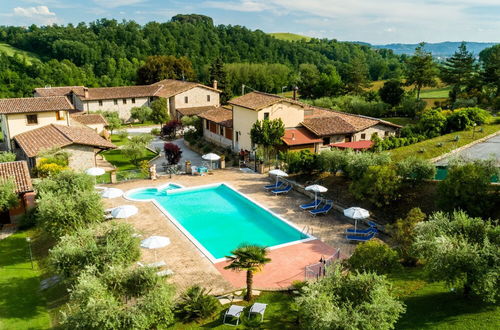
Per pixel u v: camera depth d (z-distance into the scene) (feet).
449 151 130.82
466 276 49.57
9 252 77.05
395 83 260.83
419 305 53.72
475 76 248.11
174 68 346.74
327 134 143.54
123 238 61.87
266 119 133.59
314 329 42.11
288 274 68.33
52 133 134.31
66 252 57.57
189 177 128.67
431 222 57.82
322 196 104.88
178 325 54.03
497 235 53.62
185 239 82.74
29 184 91.81
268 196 109.19
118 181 122.72
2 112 135.95
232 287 64.03
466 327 47.11
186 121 210.59
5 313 57.31
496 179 84.43
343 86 329.31
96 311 45.80
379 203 90.63
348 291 47.85
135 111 247.09
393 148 140.36
